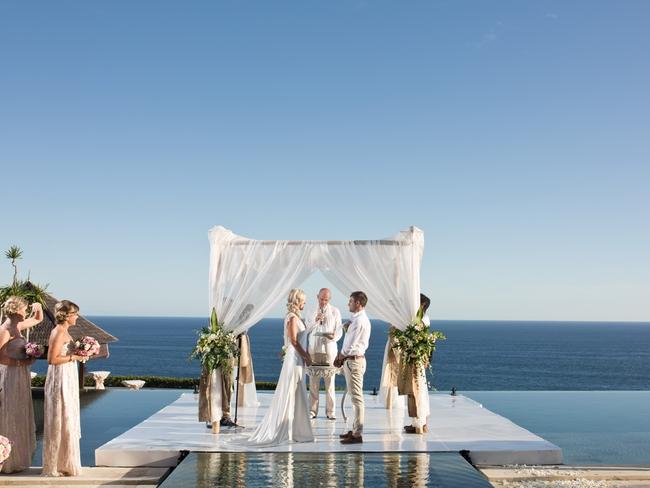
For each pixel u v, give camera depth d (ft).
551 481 20.51
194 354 25.57
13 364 20.84
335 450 22.27
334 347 28.17
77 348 20.58
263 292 27.48
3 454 17.31
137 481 20.29
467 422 28.04
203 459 20.99
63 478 20.30
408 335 26.14
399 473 19.19
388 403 31.94
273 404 23.88
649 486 20.08
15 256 45.93
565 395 45.70
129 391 46.14
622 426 31.35
